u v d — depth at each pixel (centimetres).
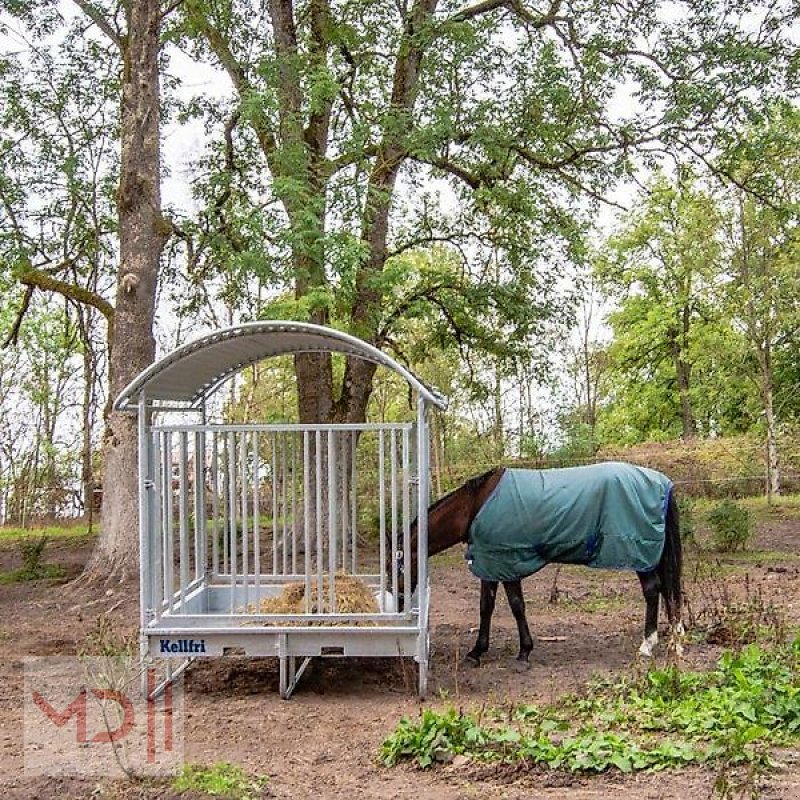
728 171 1786
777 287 2314
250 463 1805
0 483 3059
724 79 1639
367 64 1683
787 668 748
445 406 890
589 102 1692
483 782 562
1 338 3138
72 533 2505
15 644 1079
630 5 1692
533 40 1716
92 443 3180
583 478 880
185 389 912
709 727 625
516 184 1716
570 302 1938
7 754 648
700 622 1020
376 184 1625
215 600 934
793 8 1678
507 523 873
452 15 1667
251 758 633
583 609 1216
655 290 3719
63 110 1869
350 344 830
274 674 878
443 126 1542
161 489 852
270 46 1648
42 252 1845
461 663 913
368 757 628
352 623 790
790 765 560
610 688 771
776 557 1622
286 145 1505
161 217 1529
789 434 2917
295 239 1416
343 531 980
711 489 2650
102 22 1659
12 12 1748
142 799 541
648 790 529
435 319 1928
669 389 3938
